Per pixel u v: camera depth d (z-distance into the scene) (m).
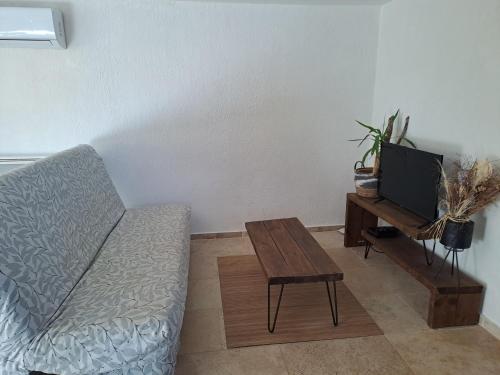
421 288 2.45
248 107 3.11
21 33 2.48
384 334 1.98
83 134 2.95
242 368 1.74
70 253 1.81
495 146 1.92
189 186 3.21
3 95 2.78
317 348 1.87
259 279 2.59
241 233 3.39
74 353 1.34
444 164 2.33
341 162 3.36
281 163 3.28
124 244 2.21
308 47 3.05
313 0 2.82
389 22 2.93
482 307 2.04
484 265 2.02
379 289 2.44
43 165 1.99
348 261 2.85
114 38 2.81
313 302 2.29
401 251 2.45
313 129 3.24
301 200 3.41
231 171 3.23
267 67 3.05
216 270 2.73
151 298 1.59
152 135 3.05
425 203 2.22
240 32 2.94
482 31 1.98
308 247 2.16
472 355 1.81
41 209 1.74
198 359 1.79
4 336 1.32
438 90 2.37
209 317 2.14
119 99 2.93
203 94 3.02
